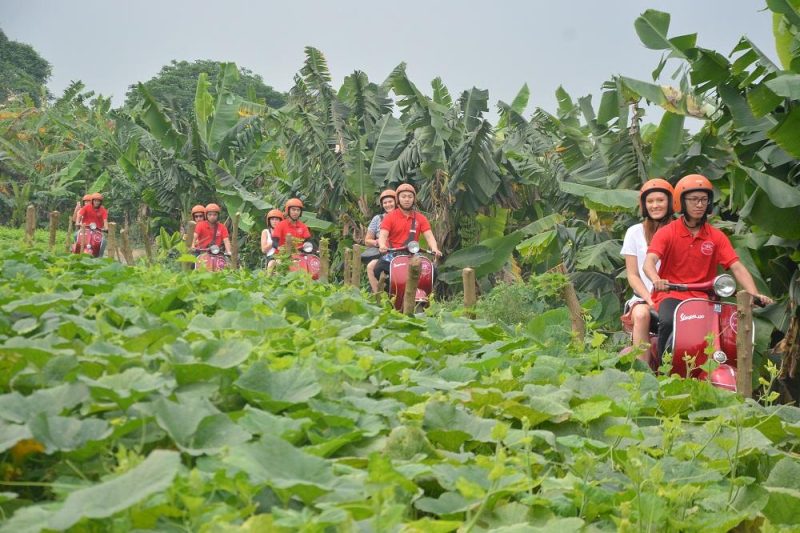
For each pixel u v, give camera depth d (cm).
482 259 1670
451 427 349
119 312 505
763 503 313
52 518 204
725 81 998
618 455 350
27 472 275
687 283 679
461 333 617
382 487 252
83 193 3788
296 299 652
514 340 571
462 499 279
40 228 3972
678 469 338
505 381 446
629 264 708
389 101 2122
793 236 895
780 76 826
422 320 664
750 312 611
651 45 1105
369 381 420
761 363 995
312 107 1986
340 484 259
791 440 427
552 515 282
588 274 1391
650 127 1853
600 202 1227
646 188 704
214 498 256
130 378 319
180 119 2498
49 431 272
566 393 415
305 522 219
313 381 351
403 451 317
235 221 1730
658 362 671
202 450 275
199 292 725
